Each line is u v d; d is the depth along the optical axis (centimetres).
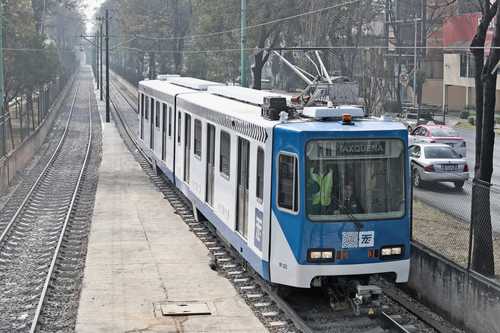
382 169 1322
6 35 4681
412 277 1488
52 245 1914
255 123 1414
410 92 6906
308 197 1284
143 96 3206
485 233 1448
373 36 5275
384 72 4703
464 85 6219
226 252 1791
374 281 1611
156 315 1323
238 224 1572
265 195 1345
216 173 1758
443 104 6544
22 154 3481
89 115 7162
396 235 1330
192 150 2070
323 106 1480
